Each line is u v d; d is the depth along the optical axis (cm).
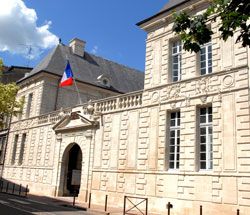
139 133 1755
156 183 1592
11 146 3066
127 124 1838
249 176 1254
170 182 1530
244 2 628
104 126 1975
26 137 2842
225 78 1438
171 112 1662
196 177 1429
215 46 1520
